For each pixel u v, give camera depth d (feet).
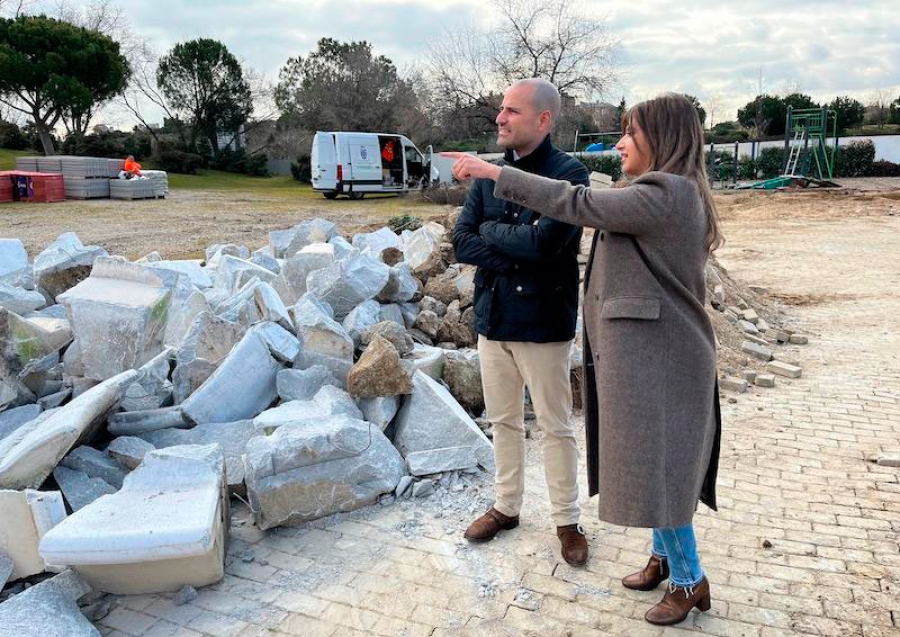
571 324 10.12
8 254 19.71
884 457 14.05
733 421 16.57
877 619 9.19
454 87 116.16
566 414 10.47
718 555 10.77
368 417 13.92
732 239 54.19
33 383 14.06
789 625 9.10
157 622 9.42
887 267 39.55
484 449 13.33
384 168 89.35
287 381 14.26
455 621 9.32
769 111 165.17
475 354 16.47
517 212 10.05
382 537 11.37
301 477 11.63
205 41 160.56
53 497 10.11
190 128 165.89
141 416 13.14
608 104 124.26
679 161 8.07
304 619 9.43
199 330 14.69
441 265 22.22
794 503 12.42
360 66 160.04
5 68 116.67
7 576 9.93
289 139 170.50
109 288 14.56
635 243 8.13
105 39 130.72
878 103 181.37
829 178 107.24
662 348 8.06
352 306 18.39
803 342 24.13
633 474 8.09
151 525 9.41
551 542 11.16
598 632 9.02
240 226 57.72
